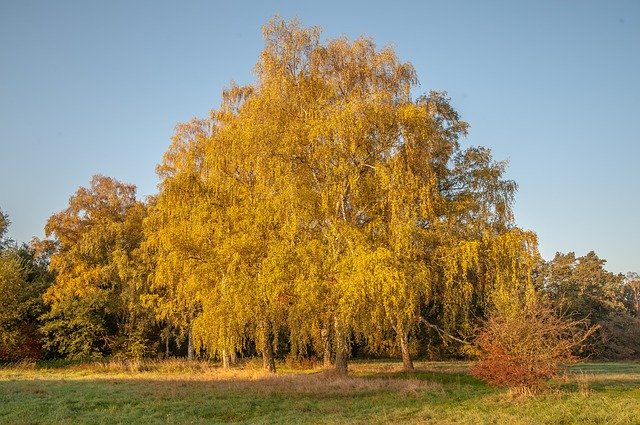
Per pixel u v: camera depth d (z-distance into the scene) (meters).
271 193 22.14
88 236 42.50
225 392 20.92
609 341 56.75
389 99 22.97
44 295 42.50
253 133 22.47
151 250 39.56
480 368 20.02
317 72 24.52
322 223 22.34
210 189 26.11
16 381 26.80
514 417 15.06
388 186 21.22
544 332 18.95
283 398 19.50
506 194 27.45
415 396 19.36
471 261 23.23
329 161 22.17
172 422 15.21
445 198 27.31
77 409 17.80
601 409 16.22
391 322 22.48
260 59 24.62
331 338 25.23
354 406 17.59
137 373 32.50
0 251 50.75
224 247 23.14
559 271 62.34
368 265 19.72
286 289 21.27
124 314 45.69
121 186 49.00
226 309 22.86
